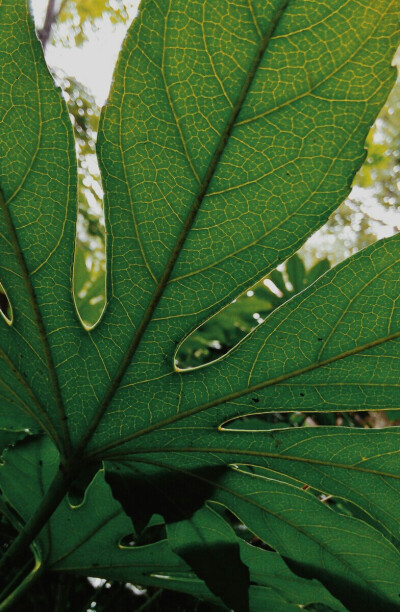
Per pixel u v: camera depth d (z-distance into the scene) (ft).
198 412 0.84
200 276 0.77
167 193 0.74
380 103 0.69
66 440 0.86
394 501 0.86
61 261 0.78
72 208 0.76
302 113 0.70
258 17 0.67
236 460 0.87
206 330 2.12
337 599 0.92
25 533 0.85
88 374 0.83
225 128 0.71
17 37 0.70
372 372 0.80
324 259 2.25
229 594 0.85
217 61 0.69
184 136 0.72
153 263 0.77
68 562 1.00
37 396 0.85
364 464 0.85
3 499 1.08
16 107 0.73
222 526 0.88
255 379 0.82
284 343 0.80
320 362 0.80
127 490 0.85
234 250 0.76
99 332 0.81
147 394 0.83
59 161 0.75
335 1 0.66
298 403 0.83
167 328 0.80
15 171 0.75
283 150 0.71
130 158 0.73
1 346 0.84
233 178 0.73
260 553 0.96
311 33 0.67
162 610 1.34
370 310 0.78
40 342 0.82
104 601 1.43
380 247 0.76
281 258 0.76
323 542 0.90
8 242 0.78
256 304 2.13
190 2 0.67
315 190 0.73
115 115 0.72
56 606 1.25
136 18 0.69
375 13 0.66
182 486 0.87
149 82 0.70
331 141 0.70
